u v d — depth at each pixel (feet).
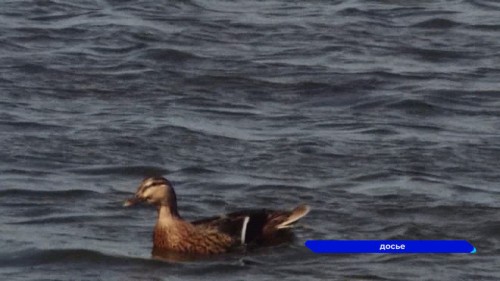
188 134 114.32
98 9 156.97
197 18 154.61
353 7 160.45
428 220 95.91
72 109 121.19
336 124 119.44
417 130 118.21
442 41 149.07
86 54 139.44
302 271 86.74
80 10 156.25
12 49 139.95
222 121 119.44
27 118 117.29
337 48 144.66
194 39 146.10
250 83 131.54
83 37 145.69
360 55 142.41
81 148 110.11
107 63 136.67
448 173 106.42
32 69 132.87
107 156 108.37
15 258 88.63
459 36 151.33
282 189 101.76
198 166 106.22
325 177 104.73
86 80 130.41
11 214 96.17
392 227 94.22
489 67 140.05
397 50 145.07
